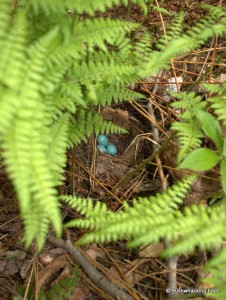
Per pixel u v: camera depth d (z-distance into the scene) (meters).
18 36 0.39
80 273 0.57
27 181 0.36
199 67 0.76
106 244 0.61
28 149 0.38
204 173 0.62
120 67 0.52
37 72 0.41
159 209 0.48
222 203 0.56
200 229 0.43
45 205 0.38
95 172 0.68
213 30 0.50
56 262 0.58
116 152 0.71
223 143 0.54
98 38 0.49
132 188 0.67
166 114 0.72
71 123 0.59
